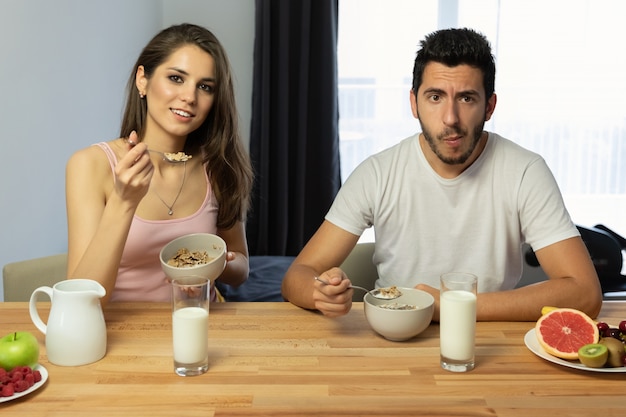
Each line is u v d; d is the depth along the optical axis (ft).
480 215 6.33
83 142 11.12
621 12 14.46
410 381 4.26
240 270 6.88
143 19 13.66
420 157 6.36
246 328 5.15
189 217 6.47
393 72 14.79
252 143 14.52
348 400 4.01
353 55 14.75
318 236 6.44
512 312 5.31
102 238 5.33
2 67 8.55
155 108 6.20
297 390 4.13
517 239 6.42
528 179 6.21
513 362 4.56
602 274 9.48
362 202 6.42
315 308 5.49
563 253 5.93
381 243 6.66
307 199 14.70
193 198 6.56
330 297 5.08
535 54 14.64
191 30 6.23
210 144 6.63
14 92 8.87
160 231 6.31
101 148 6.30
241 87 15.03
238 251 7.13
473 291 4.40
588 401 4.02
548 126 14.87
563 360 4.47
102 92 11.82
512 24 14.56
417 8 14.58
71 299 4.46
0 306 5.65
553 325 4.67
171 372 4.37
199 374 4.34
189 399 4.01
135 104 6.50
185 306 4.36
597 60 14.62
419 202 6.40
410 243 6.51
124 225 5.35
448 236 6.41
